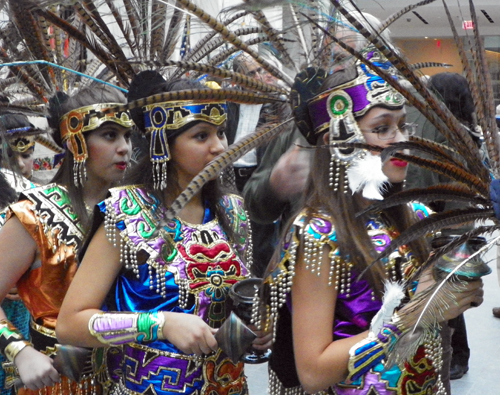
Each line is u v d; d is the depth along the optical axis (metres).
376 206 1.50
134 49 2.39
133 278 1.96
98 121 2.32
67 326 1.89
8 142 2.61
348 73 1.70
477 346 4.44
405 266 1.72
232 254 2.05
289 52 1.99
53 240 2.26
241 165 3.81
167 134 1.99
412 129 1.89
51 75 2.56
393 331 1.54
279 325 1.79
